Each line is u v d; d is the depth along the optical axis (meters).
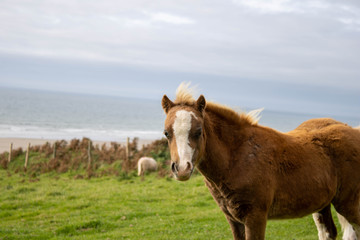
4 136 51.66
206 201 12.75
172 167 3.99
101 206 12.97
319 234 5.60
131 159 22.47
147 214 11.42
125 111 177.12
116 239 8.74
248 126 4.90
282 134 5.14
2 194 16.09
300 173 4.78
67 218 11.36
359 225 5.20
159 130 84.81
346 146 5.15
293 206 4.82
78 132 66.31
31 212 12.54
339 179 5.12
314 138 5.25
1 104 139.75
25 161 24.36
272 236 8.07
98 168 21.91
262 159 4.59
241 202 4.53
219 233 8.68
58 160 23.30
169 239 8.43
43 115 105.19
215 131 4.65
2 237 9.35
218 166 4.54
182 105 4.38
